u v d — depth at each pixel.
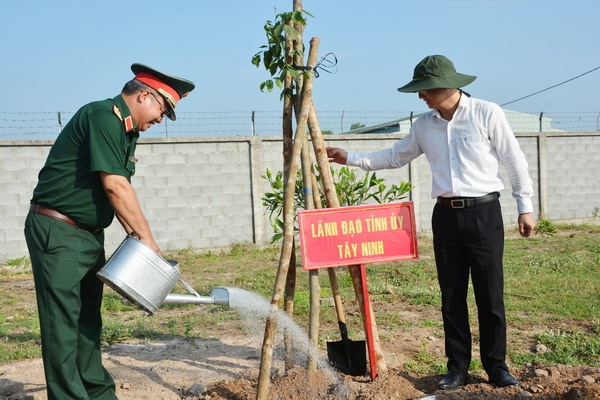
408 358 5.35
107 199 3.82
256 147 14.77
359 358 4.47
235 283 10.21
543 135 17.73
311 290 4.28
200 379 4.88
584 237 15.44
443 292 4.32
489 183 4.13
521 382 4.34
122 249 3.64
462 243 4.20
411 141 4.46
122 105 3.73
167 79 3.85
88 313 4.09
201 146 14.38
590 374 4.42
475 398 4.03
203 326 6.87
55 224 3.71
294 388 4.20
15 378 5.10
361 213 4.13
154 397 4.52
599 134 18.39
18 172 12.97
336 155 4.71
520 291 8.59
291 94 4.30
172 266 3.70
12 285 10.91
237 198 14.72
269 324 3.93
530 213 4.19
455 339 4.33
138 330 6.63
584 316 7.07
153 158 14.02
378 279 9.91
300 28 4.23
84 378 4.05
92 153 3.60
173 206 14.21
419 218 16.59
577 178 18.27
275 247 14.89
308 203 4.29
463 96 4.14
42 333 3.71
